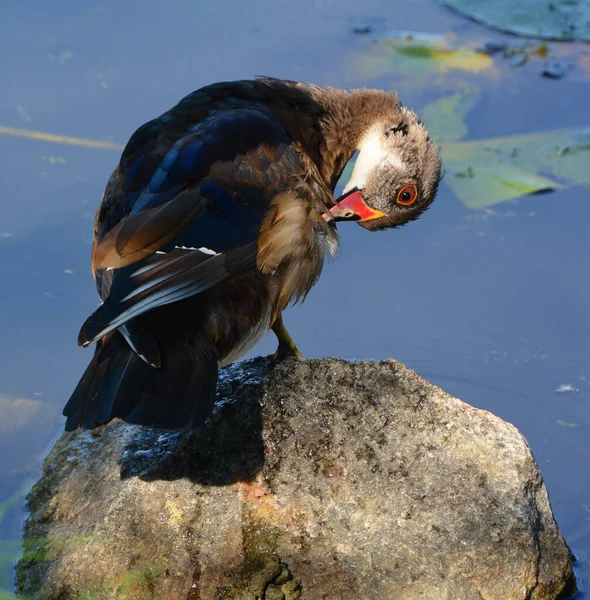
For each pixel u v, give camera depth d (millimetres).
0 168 11438
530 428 8758
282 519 6492
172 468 6695
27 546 6809
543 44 13625
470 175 11438
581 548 7223
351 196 8922
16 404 8703
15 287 10109
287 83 8508
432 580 6293
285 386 7016
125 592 6297
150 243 6422
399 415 6863
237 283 6930
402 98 12773
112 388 6164
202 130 7211
